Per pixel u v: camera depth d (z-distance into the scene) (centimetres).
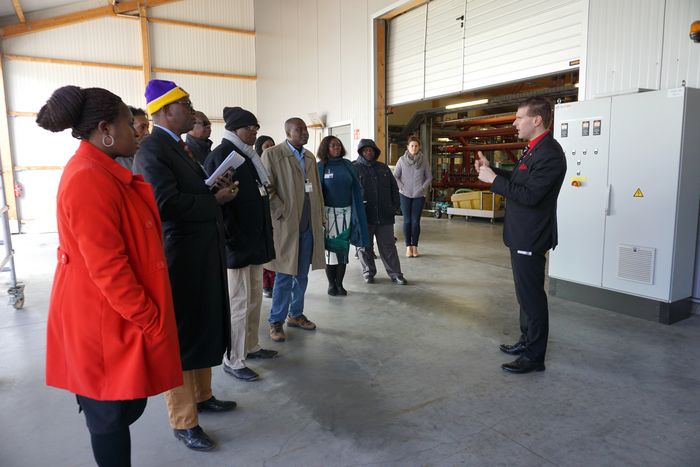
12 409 240
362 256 490
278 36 1120
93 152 134
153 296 140
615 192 371
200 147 363
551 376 267
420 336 334
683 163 334
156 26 1141
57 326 135
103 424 138
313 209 333
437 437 208
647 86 394
